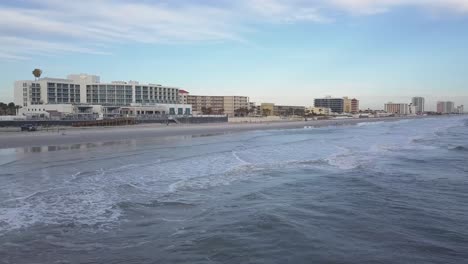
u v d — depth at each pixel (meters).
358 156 29.78
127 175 20.36
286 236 10.34
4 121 79.81
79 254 9.26
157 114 124.31
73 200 14.64
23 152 31.73
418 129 84.69
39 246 9.80
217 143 43.59
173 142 45.00
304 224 11.43
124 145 39.94
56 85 136.50
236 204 14.20
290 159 28.11
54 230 11.10
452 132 68.81
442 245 9.66
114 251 9.44
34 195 15.31
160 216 12.59
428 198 14.77
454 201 14.26
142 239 10.30
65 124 86.31
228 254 9.14
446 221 11.70
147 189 16.92
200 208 13.61
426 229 10.92
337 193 15.85
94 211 13.16
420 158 27.97
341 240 10.03
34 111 112.19
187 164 24.95
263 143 43.97
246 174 21.16
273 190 16.70
